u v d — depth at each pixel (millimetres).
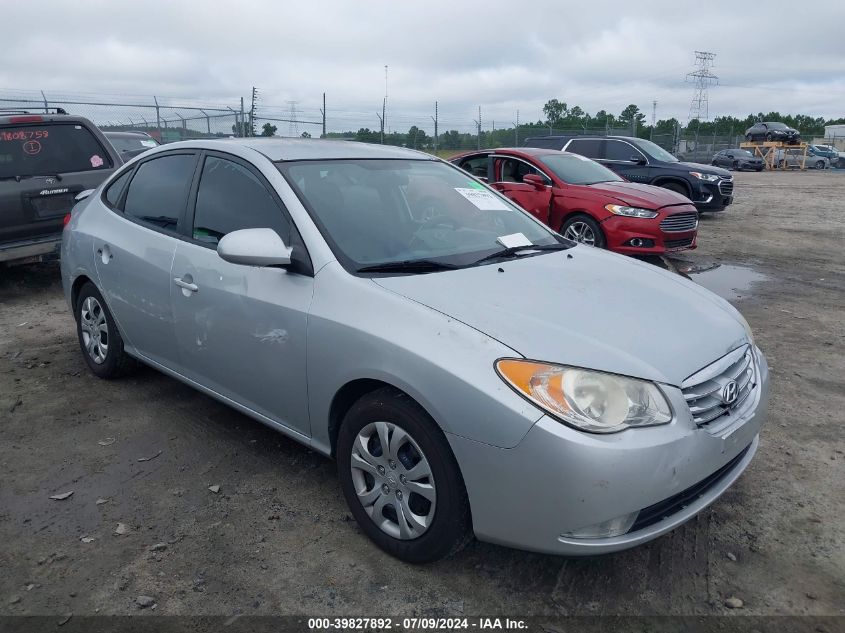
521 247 3699
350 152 3994
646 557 3027
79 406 4473
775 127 42656
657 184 13984
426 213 3768
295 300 3168
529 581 2863
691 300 3307
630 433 2480
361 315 2908
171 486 3545
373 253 3271
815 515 3344
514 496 2512
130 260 4172
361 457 3008
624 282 3359
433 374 2621
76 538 3115
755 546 3105
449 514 2693
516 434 2461
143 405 4492
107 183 4832
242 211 3615
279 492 3498
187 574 2887
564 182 9633
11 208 6988
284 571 2910
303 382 3184
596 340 2697
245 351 3449
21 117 7262
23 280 8086
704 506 2746
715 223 13906
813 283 8359
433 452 2686
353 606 2717
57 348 5598
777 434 4184
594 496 2420
